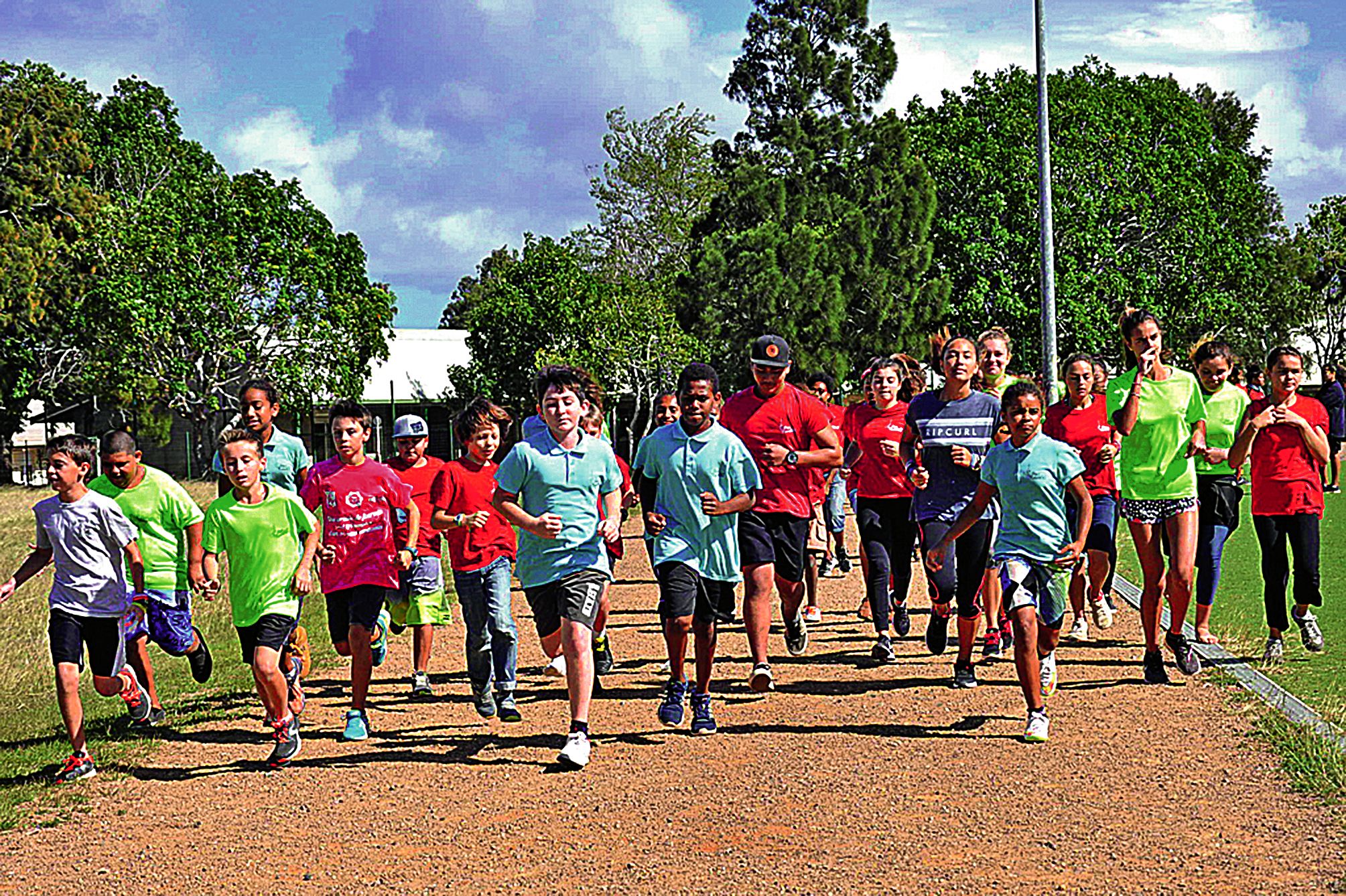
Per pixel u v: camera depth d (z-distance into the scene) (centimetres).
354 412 859
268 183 5225
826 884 552
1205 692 873
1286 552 973
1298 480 962
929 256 4772
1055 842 593
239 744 843
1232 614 1165
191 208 4925
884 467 1042
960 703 879
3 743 856
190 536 808
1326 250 6681
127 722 911
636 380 5103
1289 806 630
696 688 836
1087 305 4691
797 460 960
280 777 758
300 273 5084
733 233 4822
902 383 1206
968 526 863
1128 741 760
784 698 916
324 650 1191
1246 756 716
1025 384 829
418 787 729
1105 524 1046
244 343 5028
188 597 929
